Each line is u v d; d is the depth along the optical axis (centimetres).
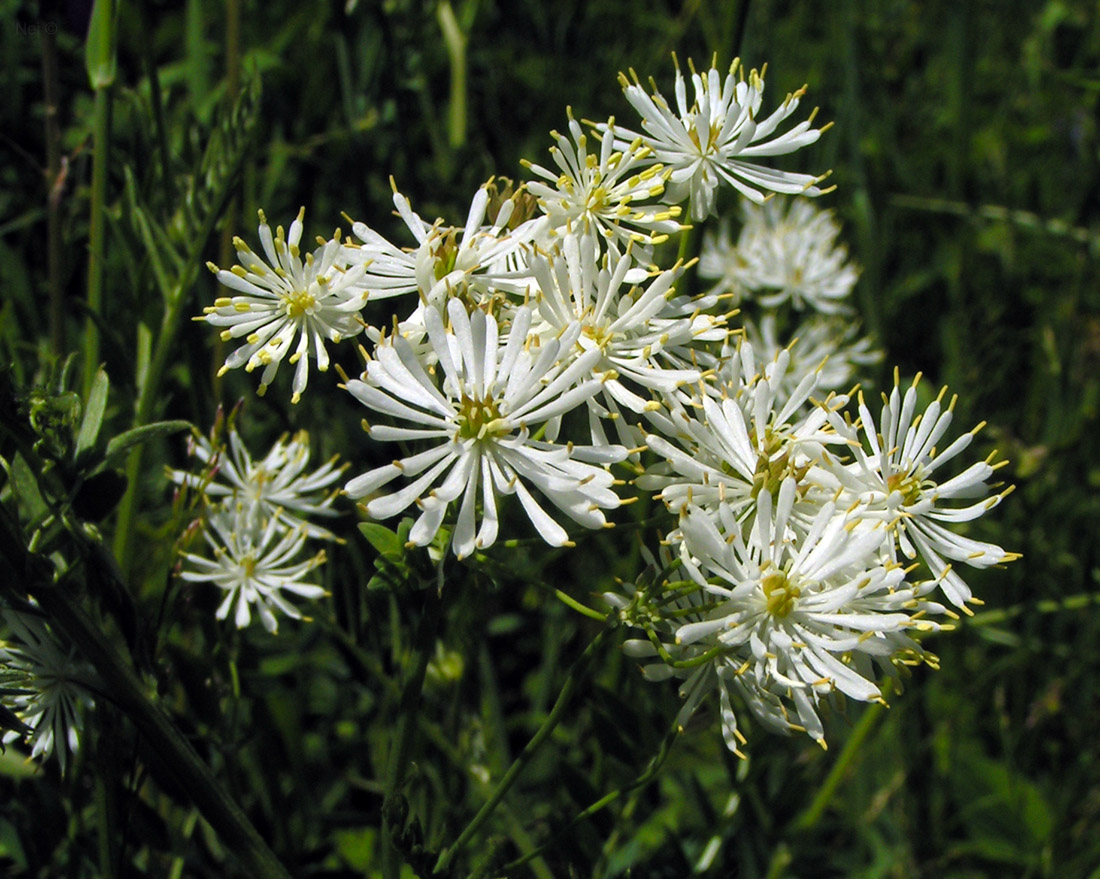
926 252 49
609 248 23
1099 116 50
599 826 26
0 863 27
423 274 22
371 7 33
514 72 46
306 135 38
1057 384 39
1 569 22
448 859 22
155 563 28
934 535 23
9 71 34
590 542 33
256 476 26
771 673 22
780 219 37
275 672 29
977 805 34
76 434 23
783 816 29
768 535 22
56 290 28
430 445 23
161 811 28
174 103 37
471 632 28
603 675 30
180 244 28
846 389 37
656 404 22
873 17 53
